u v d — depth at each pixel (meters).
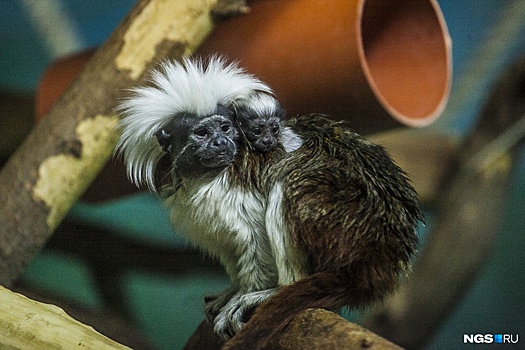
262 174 4.75
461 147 9.42
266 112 4.86
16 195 5.98
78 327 3.82
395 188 4.69
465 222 9.16
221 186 4.73
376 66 6.20
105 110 5.98
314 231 4.39
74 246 9.61
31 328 3.80
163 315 9.50
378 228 4.44
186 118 4.89
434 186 9.45
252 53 5.83
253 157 4.78
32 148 6.05
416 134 9.55
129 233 9.70
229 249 4.99
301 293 4.05
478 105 9.67
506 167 9.23
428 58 6.10
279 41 5.70
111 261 9.62
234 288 5.02
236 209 4.70
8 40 10.07
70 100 6.05
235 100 4.97
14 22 10.09
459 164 9.36
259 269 4.73
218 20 6.02
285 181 4.57
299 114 5.83
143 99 5.13
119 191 6.89
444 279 9.05
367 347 3.40
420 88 6.09
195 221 4.89
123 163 6.23
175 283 9.59
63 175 6.01
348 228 4.39
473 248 9.13
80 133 5.98
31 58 10.08
